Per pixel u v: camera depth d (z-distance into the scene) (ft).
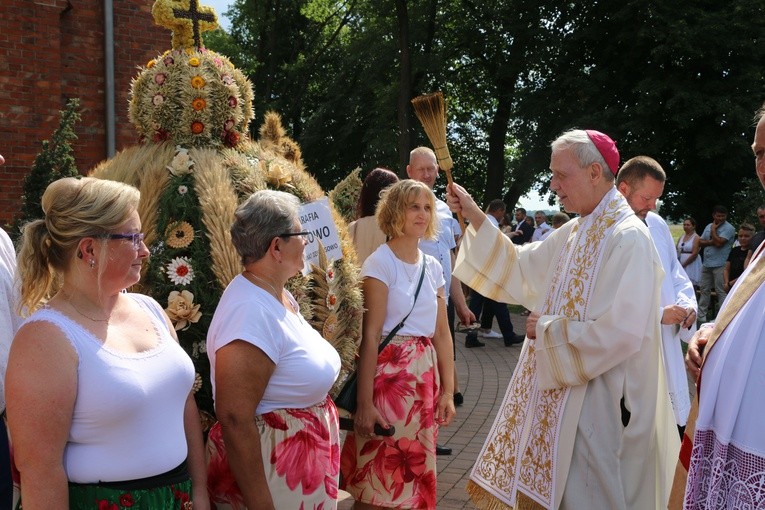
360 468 11.41
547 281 11.42
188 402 7.97
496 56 80.43
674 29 58.49
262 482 7.91
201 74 9.82
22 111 22.36
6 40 22.02
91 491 6.47
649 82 60.39
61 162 18.98
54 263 6.68
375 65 85.71
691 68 61.41
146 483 6.70
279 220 8.27
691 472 7.39
